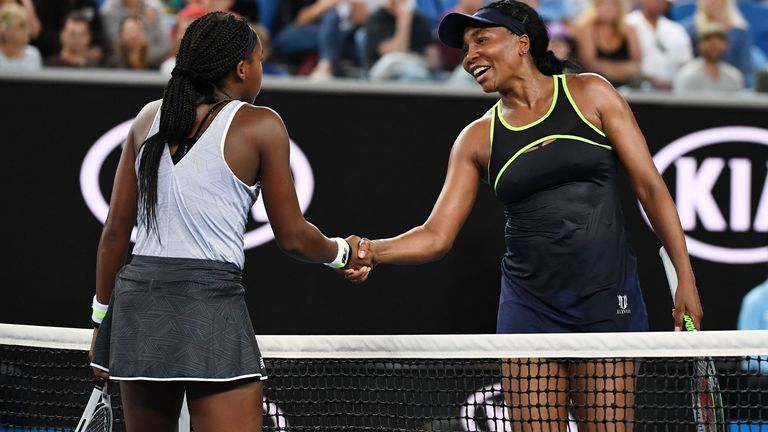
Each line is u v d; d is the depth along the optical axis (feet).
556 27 90.53
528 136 42.78
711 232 68.03
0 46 76.43
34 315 65.05
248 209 34.81
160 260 33.40
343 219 66.28
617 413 43.37
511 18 43.09
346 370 57.00
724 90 88.38
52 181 65.00
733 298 67.82
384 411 57.11
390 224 66.59
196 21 35.12
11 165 64.75
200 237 33.35
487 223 67.15
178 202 33.35
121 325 33.17
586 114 42.57
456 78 83.35
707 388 41.57
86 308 65.26
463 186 44.96
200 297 32.89
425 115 66.80
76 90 65.16
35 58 77.66
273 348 42.47
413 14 88.79
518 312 43.62
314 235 36.70
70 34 79.00
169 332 32.55
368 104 66.44
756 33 108.78
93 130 65.26
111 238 36.27
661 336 39.11
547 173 42.29
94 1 82.48
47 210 65.05
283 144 34.42
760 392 41.57
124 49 79.05
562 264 42.27
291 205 35.01
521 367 44.09
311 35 89.81
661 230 42.57
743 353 38.78
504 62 43.09
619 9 87.45
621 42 88.07
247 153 33.83
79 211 65.26
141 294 33.06
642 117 67.87
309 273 66.74
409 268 67.21
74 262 65.26
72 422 55.98
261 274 66.44
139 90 65.62
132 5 81.76
